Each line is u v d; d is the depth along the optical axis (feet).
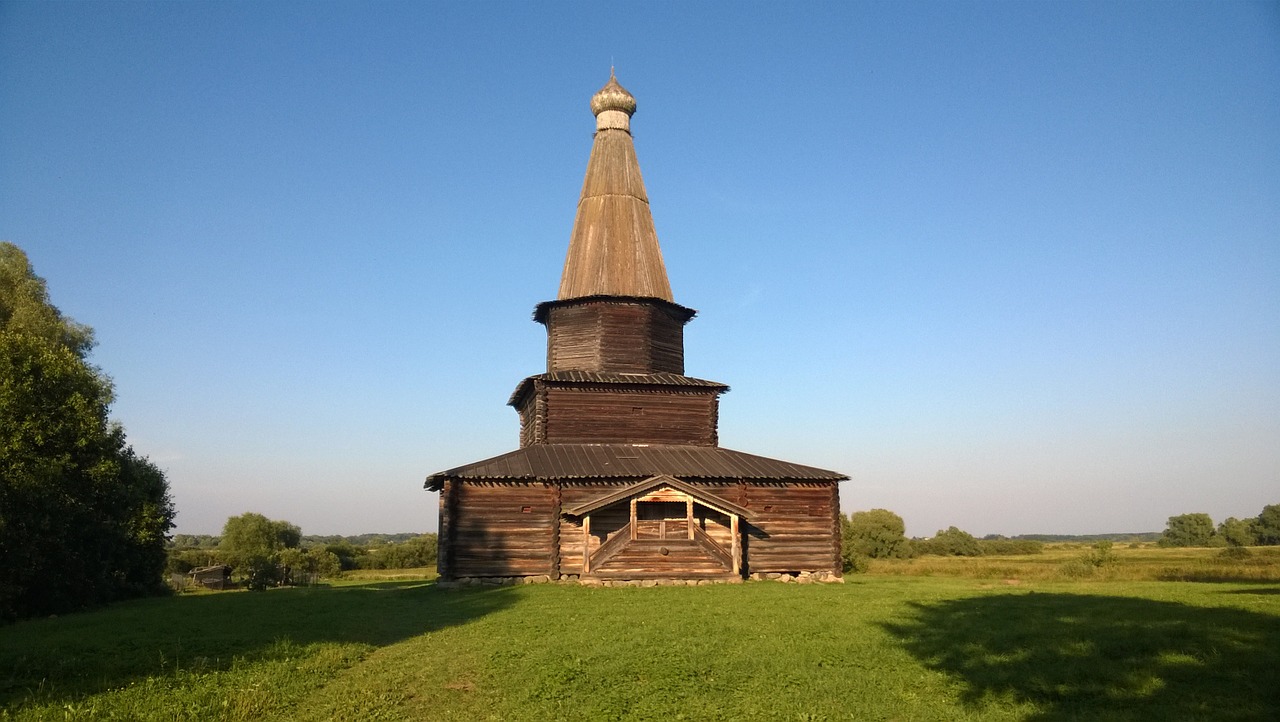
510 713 44.16
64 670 52.47
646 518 123.95
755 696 47.26
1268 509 458.50
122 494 117.80
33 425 103.71
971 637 63.98
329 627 73.15
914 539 417.69
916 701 46.65
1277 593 95.71
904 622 73.20
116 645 61.72
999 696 47.21
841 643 62.44
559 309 143.95
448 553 117.91
